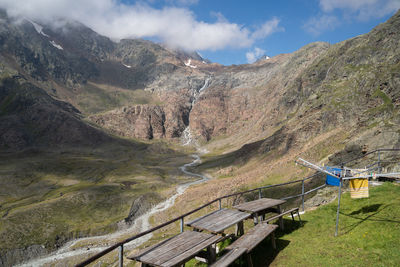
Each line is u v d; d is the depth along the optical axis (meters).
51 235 90.38
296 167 87.31
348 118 100.00
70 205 113.75
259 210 12.27
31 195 136.75
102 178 169.50
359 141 51.09
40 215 101.88
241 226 13.12
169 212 104.62
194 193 117.62
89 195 125.00
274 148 143.25
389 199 14.47
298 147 117.44
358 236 11.26
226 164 182.88
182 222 10.59
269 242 12.27
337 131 95.56
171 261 7.66
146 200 122.06
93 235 93.94
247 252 9.55
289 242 12.16
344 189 22.64
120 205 116.75
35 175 166.88
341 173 12.34
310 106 142.62
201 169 191.88
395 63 103.31
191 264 12.45
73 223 99.69
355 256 9.92
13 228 91.62
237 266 10.65
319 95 145.38
